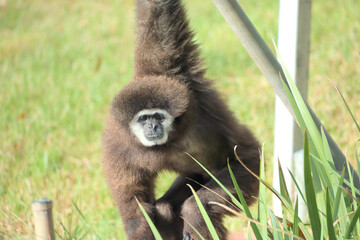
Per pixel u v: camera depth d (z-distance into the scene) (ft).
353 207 20.34
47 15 86.17
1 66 66.59
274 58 20.94
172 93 26.35
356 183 22.33
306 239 19.92
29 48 72.33
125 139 27.20
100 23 79.00
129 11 82.64
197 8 77.71
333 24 59.67
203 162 28.60
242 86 52.90
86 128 50.06
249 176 26.53
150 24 27.37
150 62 27.94
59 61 66.39
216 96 28.17
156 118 26.61
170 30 27.25
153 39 27.53
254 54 20.66
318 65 51.39
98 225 34.47
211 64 58.23
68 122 51.19
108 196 38.63
